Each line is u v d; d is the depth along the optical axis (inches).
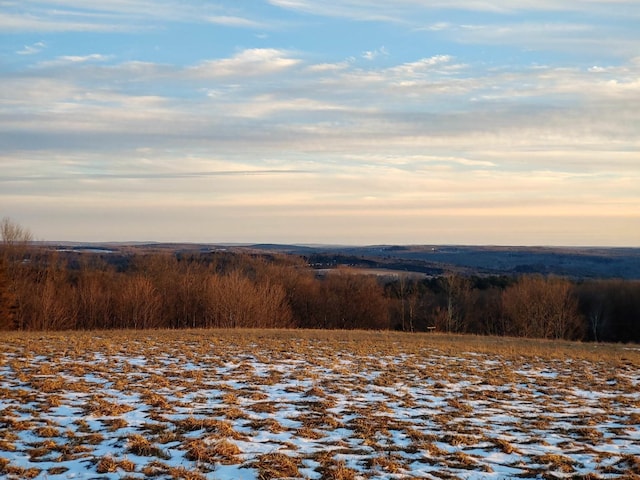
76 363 625.6
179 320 1894.7
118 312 1772.9
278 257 2405.3
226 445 338.0
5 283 1588.3
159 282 1935.3
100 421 393.1
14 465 302.5
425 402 496.7
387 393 523.2
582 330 2011.6
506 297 2094.0
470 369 690.2
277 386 538.6
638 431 419.2
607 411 483.8
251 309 1857.8
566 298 1969.7
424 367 697.6
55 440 350.0
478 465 329.1
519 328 1987.0
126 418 403.5
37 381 506.3
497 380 615.5
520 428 417.7
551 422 439.8
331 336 1077.1
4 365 598.5
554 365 756.0
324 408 453.1
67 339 871.7
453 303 2203.5
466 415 452.8
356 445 360.2
